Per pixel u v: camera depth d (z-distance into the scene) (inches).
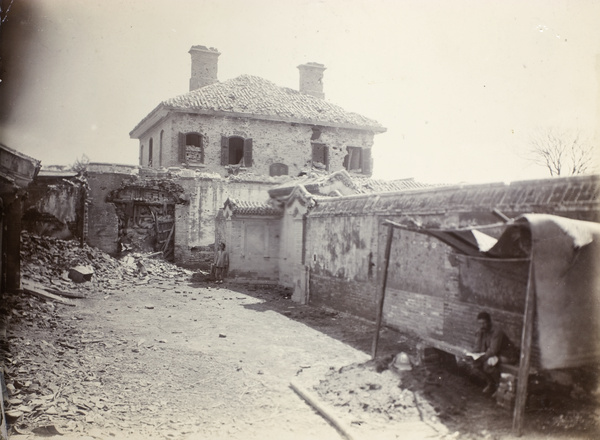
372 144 1196.5
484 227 257.1
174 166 1021.8
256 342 418.3
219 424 255.1
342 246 543.2
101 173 907.4
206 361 361.4
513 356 278.8
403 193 446.6
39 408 259.3
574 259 233.1
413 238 421.1
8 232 513.0
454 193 377.7
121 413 264.2
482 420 245.8
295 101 1174.3
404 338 418.9
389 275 457.7
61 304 544.7
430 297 395.5
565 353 236.5
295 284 644.1
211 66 1167.6
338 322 498.0
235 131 1072.8
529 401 255.4
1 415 228.1
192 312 551.8
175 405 278.7
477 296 339.0
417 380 291.0
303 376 328.5
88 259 810.2
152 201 936.3
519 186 316.5
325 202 595.2
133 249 919.7
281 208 797.2
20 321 433.4
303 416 267.3
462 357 291.6
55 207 855.7
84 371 324.8
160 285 755.4
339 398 283.0
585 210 269.3
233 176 1007.0
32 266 678.5
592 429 227.9
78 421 249.1
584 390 250.1
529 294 230.1
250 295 686.5
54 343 383.2
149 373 330.3
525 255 269.1
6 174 435.8
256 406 279.9
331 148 1157.7
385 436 235.6
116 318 501.4
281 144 1109.7
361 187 793.6
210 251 964.6
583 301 238.2
